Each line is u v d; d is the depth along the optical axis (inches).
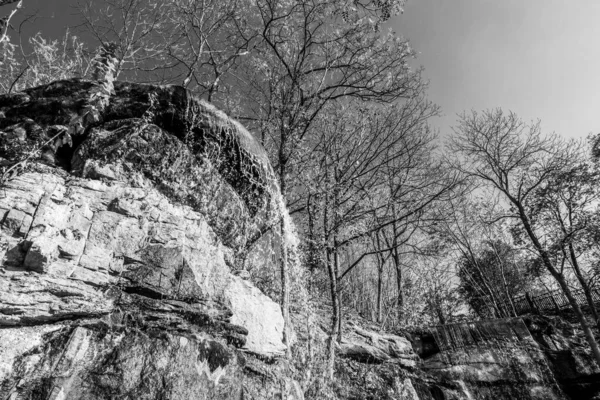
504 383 334.3
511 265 734.5
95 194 144.4
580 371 367.9
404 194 445.4
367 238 375.9
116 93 172.9
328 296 390.6
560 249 540.7
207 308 144.6
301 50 374.0
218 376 130.9
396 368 301.9
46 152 146.6
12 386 92.1
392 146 485.7
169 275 140.6
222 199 203.3
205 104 195.3
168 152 176.9
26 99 152.0
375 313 554.3
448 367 333.1
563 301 616.4
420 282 605.3
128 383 105.3
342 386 251.6
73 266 121.0
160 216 157.6
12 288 105.7
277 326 191.6
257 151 223.1
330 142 397.4
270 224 249.4
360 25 374.0
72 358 101.7
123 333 113.8
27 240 115.4
